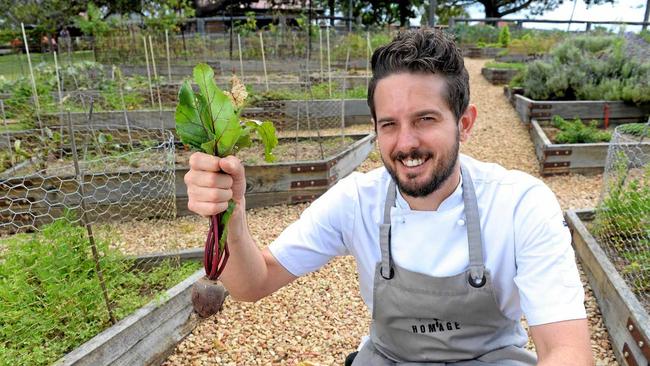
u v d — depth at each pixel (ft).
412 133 4.23
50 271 7.98
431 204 4.70
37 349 7.02
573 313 4.16
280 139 20.03
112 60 39.27
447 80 4.17
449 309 4.64
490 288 4.53
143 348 7.88
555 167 17.78
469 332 4.74
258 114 23.49
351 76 31.68
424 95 4.14
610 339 8.77
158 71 35.94
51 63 32.12
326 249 5.42
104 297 7.86
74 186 12.94
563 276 4.28
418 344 4.93
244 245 4.74
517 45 45.55
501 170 4.83
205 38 44.86
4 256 9.28
